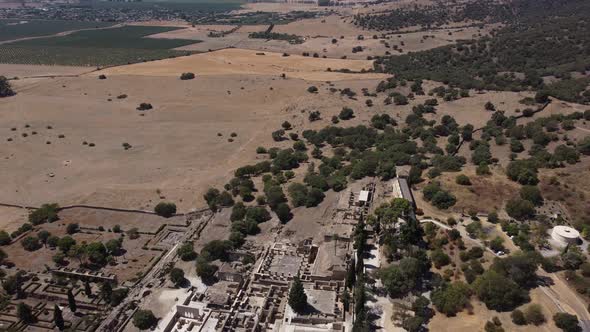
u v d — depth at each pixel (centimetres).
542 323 11169
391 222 14800
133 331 12369
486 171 17800
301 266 14512
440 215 15900
